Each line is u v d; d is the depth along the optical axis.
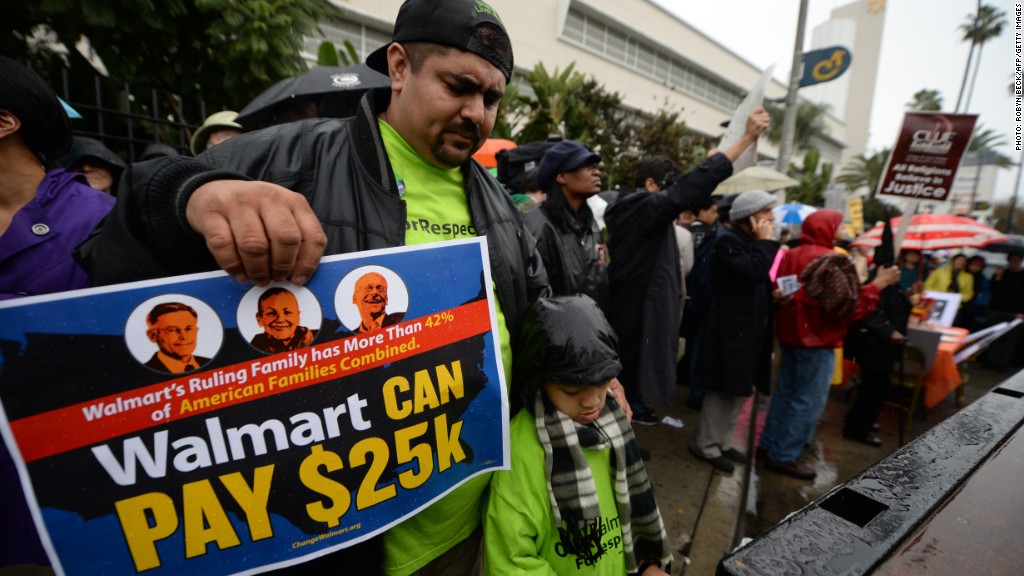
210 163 0.80
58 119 1.13
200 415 0.65
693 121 25.12
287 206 0.64
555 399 1.09
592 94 9.44
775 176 6.64
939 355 3.87
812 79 8.19
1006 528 0.60
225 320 0.66
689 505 2.48
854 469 3.11
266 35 3.18
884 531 0.59
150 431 0.62
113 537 0.60
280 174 0.83
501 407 0.94
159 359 0.62
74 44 2.97
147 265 0.65
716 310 2.73
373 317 0.78
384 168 0.89
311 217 0.67
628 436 1.21
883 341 3.32
